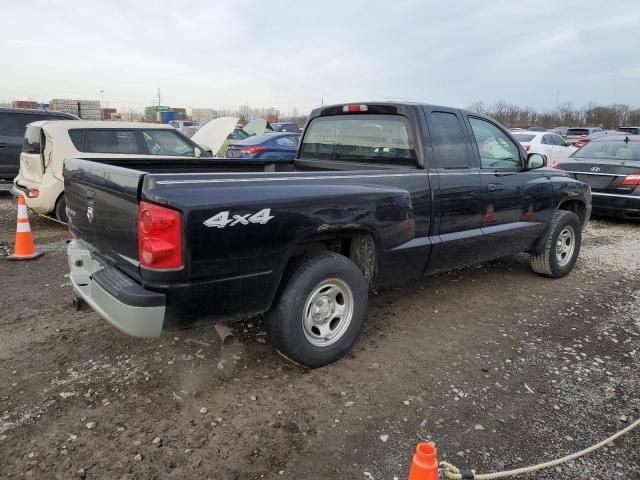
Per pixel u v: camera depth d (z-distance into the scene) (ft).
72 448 8.54
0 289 15.99
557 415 9.93
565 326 14.26
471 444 8.97
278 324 10.63
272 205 9.72
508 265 20.57
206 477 7.98
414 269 13.42
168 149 26.81
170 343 12.43
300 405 10.00
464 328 13.98
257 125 67.97
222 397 10.20
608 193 28.86
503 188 15.55
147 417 9.46
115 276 9.69
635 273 19.65
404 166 13.78
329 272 10.94
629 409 10.18
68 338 12.57
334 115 15.97
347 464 8.38
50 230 24.99
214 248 9.00
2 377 10.69
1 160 32.32
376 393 10.52
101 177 9.97
